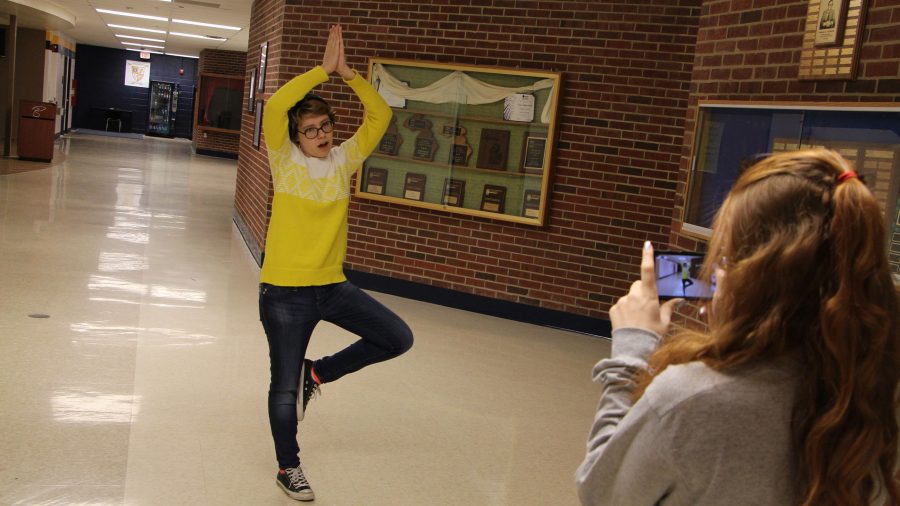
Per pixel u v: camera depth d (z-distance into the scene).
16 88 23.92
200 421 4.31
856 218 1.05
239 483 3.64
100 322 5.96
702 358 1.14
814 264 1.08
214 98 27.03
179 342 5.71
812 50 3.82
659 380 1.14
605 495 1.20
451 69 7.80
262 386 4.99
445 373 5.73
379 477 3.87
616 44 7.29
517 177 7.66
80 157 20.61
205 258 9.17
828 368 1.06
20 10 18.16
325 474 3.84
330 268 3.47
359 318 3.52
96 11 19.28
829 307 1.04
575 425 4.92
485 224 7.89
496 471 4.09
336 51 3.41
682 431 1.09
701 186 4.61
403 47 8.09
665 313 1.38
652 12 7.14
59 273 7.39
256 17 11.88
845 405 1.05
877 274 1.07
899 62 3.37
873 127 3.45
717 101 4.46
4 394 4.30
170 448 3.92
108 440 3.91
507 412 5.03
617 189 7.41
